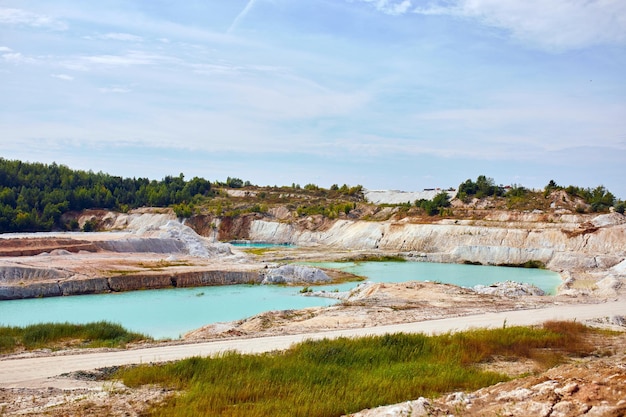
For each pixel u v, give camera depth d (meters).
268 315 38.00
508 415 12.23
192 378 19.42
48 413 15.52
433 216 113.38
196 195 156.88
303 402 16.17
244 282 62.47
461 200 125.56
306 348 23.91
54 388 19.06
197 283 60.47
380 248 102.69
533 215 103.69
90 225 132.12
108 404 16.38
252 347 26.58
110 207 145.25
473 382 18.66
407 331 30.81
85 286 54.78
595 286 58.09
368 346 24.48
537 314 37.84
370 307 40.66
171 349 26.36
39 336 29.36
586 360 23.36
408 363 21.64
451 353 23.41
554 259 81.94
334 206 140.12
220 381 18.77
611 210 107.56
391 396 16.61
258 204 147.75
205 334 32.09
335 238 117.44
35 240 68.62
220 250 84.25
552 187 122.50
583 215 100.50
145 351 25.95
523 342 25.59
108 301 50.66
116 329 31.72
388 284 51.75
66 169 153.25
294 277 63.69
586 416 11.53
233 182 185.12
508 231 91.94
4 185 134.88
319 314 38.19
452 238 95.25
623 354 24.12
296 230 128.62
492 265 85.19
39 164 149.62
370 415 13.38
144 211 142.00
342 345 24.33
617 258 78.12
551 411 12.00
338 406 15.52
